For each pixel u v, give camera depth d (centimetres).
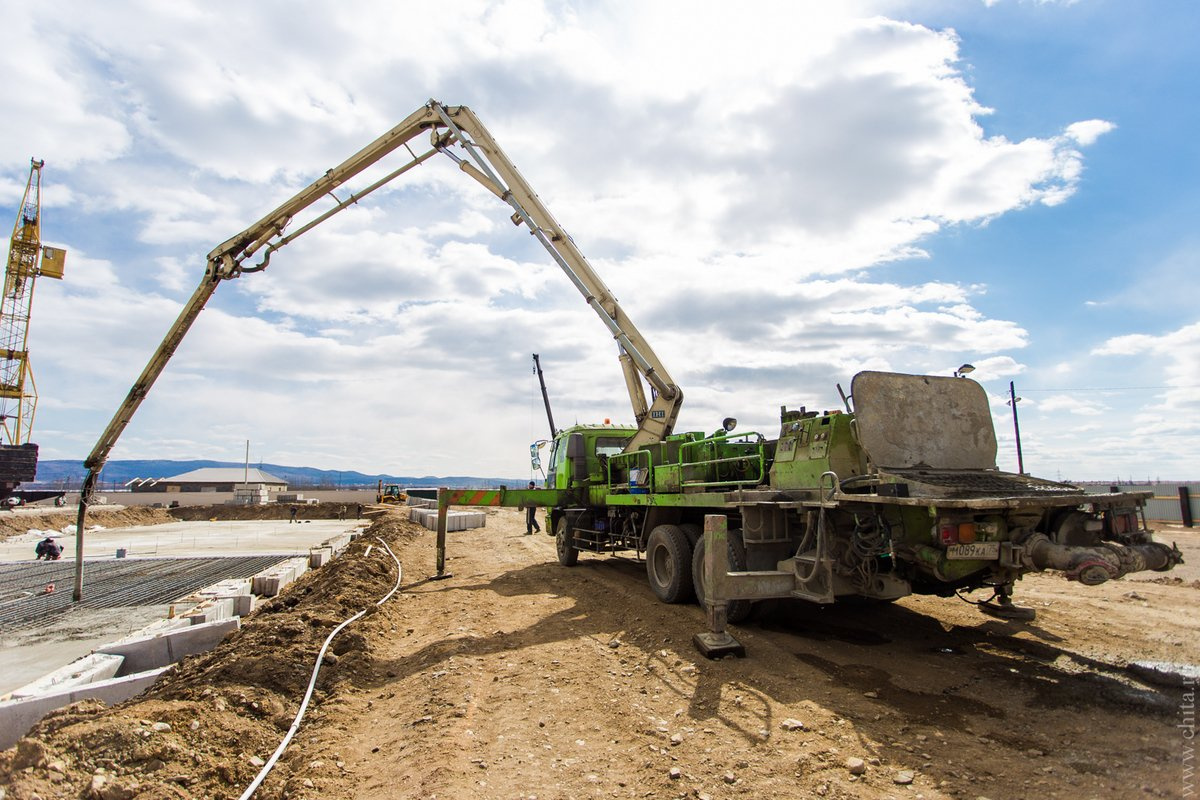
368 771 384
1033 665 540
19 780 327
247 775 383
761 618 699
